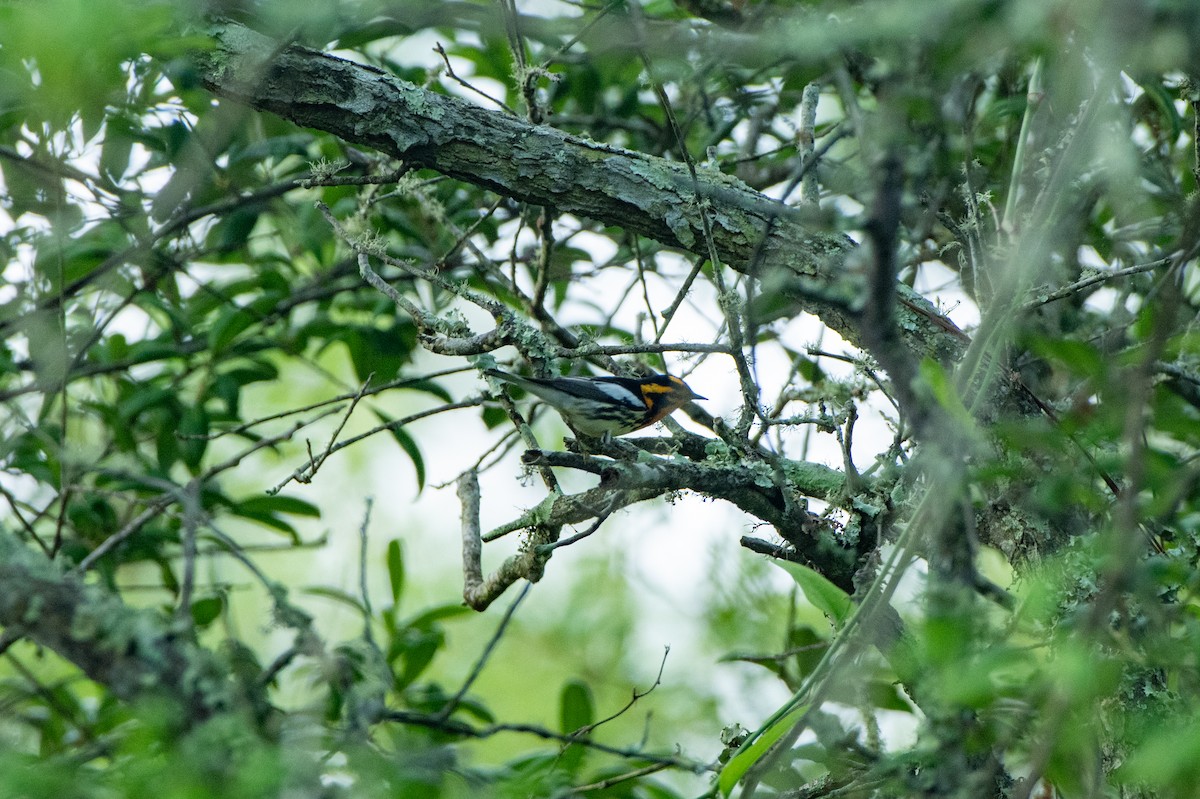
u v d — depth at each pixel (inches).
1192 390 395.2
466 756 298.2
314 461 404.2
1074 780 254.2
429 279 395.5
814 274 398.3
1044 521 343.0
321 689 318.3
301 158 583.8
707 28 463.8
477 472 434.3
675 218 408.2
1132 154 281.9
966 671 216.5
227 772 215.0
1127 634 232.2
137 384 530.9
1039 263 258.7
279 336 579.8
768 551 383.6
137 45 285.6
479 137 398.9
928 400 224.2
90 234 518.3
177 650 238.4
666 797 397.4
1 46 278.2
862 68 403.2
